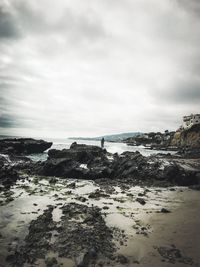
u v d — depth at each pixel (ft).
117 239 33.12
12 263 26.18
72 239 31.71
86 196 59.47
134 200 56.44
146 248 30.53
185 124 486.38
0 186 67.56
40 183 75.92
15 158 132.36
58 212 44.42
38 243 30.68
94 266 25.94
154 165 94.68
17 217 41.32
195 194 66.59
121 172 96.02
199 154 232.53
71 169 92.12
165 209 47.62
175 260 27.55
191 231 36.65
